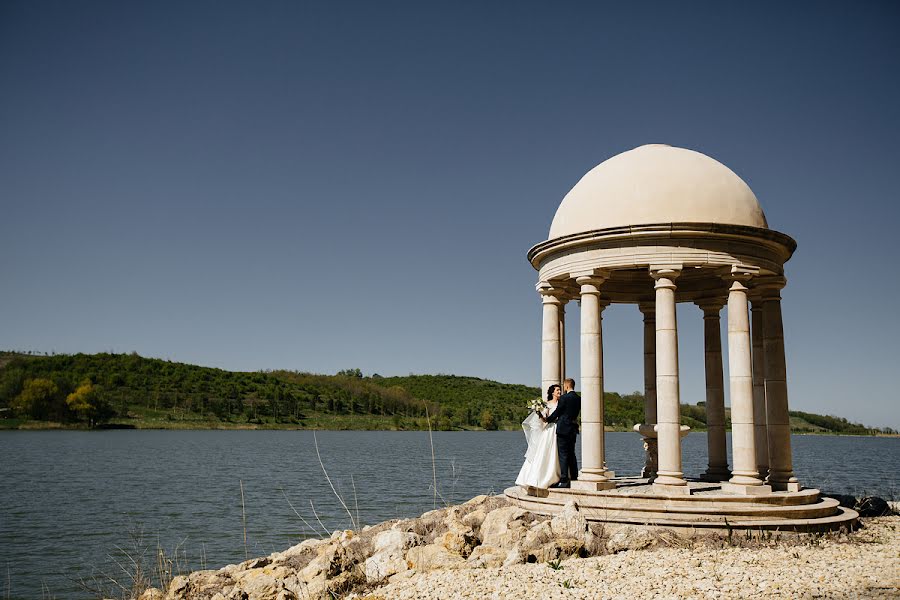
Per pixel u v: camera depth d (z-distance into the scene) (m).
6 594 26.19
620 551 15.84
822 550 15.30
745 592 11.86
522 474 21.12
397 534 17.36
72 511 48.25
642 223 19.36
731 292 19.78
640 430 23.03
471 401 192.00
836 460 107.50
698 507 17.86
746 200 20.19
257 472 79.12
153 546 34.78
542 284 22.48
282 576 16.48
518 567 14.50
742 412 19.16
